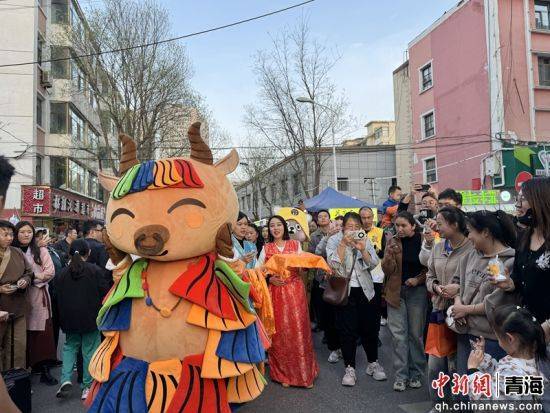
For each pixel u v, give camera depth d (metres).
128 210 2.66
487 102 17.66
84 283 4.62
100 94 17.52
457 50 19.33
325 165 25.88
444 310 3.66
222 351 2.58
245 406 4.20
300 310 4.75
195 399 2.49
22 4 17.98
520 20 17.80
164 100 17.55
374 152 26.38
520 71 17.61
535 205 2.75
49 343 5.13
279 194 31.53
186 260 2.75
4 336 4.59
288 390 4.60
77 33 17.44
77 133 21.98
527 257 2.87
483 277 3.25
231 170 3.02
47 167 19.66
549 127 17.73
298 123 21.92
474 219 3.29
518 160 16.42
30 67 17.92
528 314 2.61
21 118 17.78
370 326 4.85
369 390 4.54
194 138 2.88
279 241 5.09
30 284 4.96
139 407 2.48
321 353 6.00
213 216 2.70
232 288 2.75
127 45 16.91
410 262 4.46
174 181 2.64
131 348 2.66
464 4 18.86
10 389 3.75
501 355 3.08
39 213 17.25
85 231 6.50
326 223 6.88
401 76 24.55
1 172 1.52
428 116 21.56
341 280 4.62
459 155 19.27
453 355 3.80
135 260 2.89
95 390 2.74
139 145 17.33
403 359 4.48
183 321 2.58
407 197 6.30
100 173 3.30
